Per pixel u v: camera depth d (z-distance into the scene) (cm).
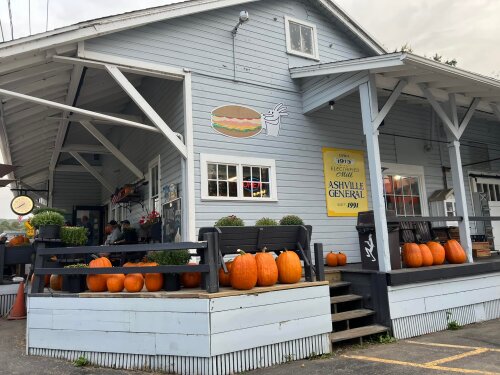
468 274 640
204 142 680
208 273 414
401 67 581
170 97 741
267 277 448
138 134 944
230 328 405
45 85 665
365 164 853
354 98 865
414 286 578
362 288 590
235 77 732
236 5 756
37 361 440
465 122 729
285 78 792
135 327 422
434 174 980
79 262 617
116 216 1207
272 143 752
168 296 412
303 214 760
